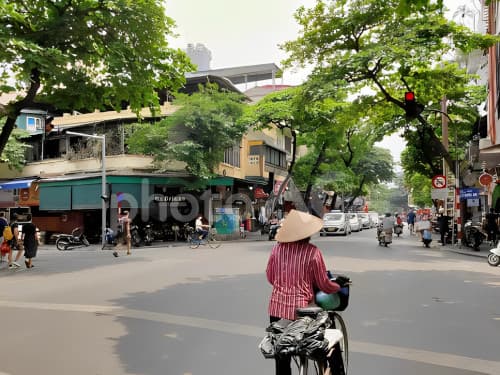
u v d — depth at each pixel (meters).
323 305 3.66
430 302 8.12
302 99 17.52
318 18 16.95
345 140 37.69
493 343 5.65
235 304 7.98
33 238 14.60
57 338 6.01
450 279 10.97
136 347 5.55
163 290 9.53
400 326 6.46
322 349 3.16
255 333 6.12
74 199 26.14
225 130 26.48
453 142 31.06
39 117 30.97
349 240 25.80
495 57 17.03
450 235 23.36
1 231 15.08
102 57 15.22
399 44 15.15
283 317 3.40
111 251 21.14
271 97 30.66
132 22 14.70
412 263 14.28
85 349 5.50
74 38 14.62
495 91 17.03
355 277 11.16
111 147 27.20
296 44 17.47
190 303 8.12
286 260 3.49
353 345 5.57
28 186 26.91
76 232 24.72
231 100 28.06
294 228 3.48
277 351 3.15
